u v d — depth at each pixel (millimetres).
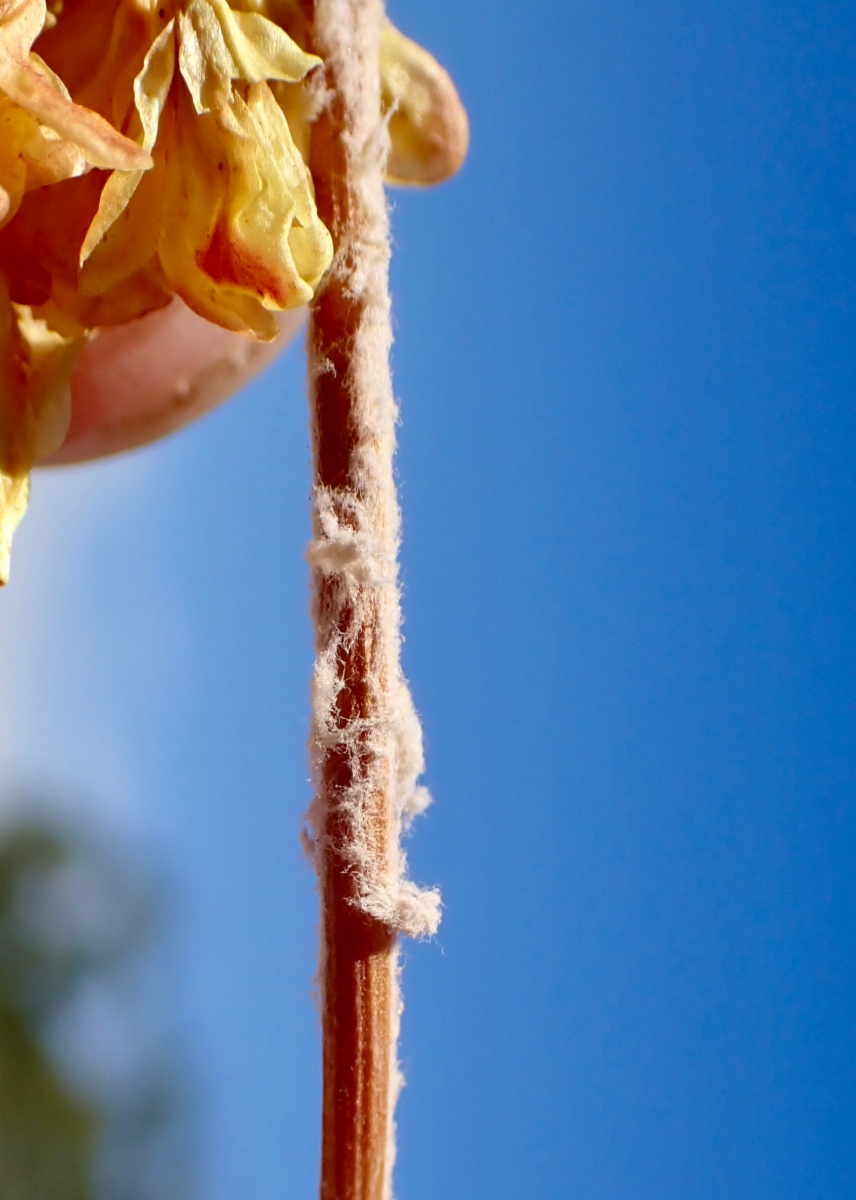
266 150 98
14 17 95
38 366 101
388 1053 95
